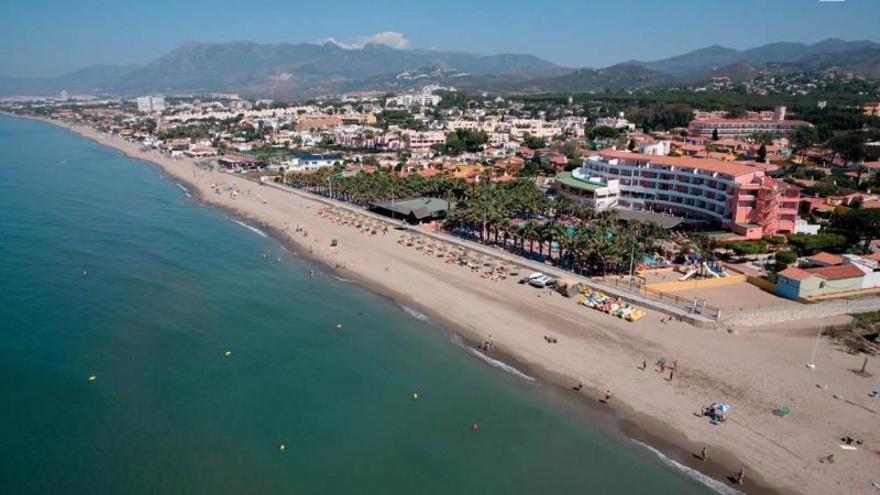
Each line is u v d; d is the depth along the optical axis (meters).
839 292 92.25
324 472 55.06
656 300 89.94
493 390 68.19
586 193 155.50
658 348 75.94
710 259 110.00
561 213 137.62
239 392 68.38
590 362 73.00
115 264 114.62
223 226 150.00
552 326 83.75
